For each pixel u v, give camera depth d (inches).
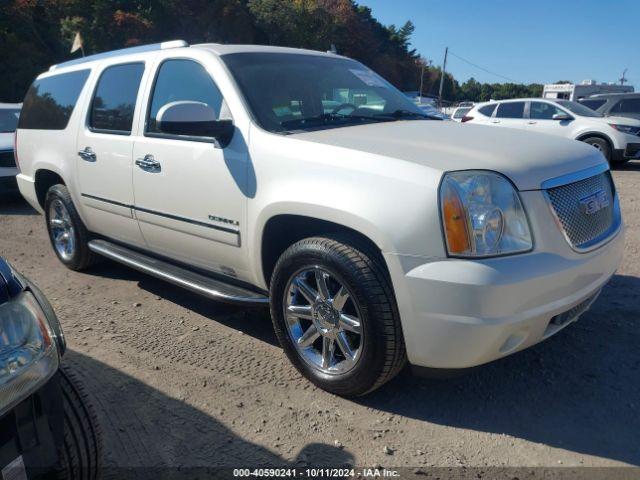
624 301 165.9
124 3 2156.7
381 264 107.3
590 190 117.8
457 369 105.9
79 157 178.9
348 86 157.5
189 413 115.6
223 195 131.2
